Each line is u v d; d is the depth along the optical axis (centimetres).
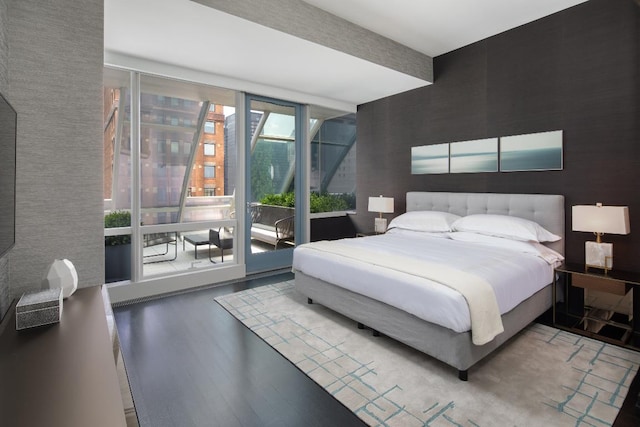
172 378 212
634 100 283
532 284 261
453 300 199
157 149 381
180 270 399
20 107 189
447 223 386
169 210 395
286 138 490
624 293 256
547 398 189
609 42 295
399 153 489
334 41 328
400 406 183
